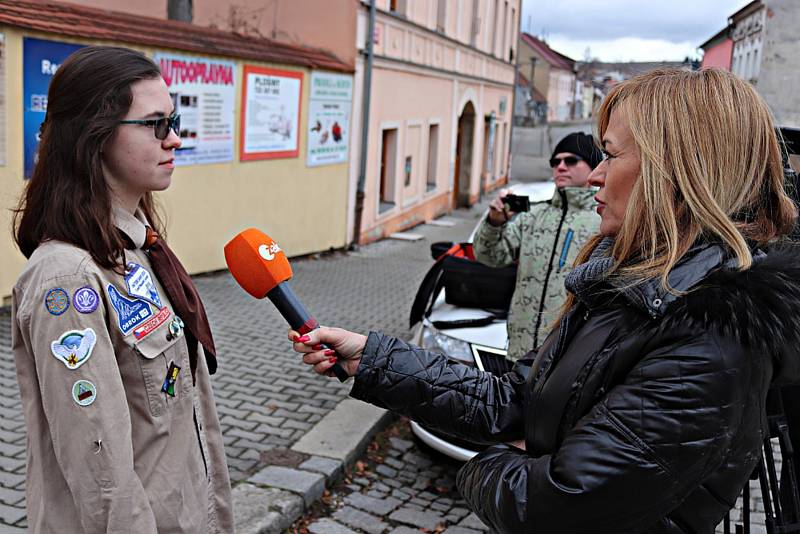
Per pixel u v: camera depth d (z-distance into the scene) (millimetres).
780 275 1294
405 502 3949
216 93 8570
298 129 10234
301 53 10367
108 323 1661
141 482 1681
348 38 11266
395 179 14148
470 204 19969
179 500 1748
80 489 1575
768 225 1378
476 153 20297
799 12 6906
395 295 8922
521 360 1844
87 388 1567
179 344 1798
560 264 3580
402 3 13609
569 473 1288
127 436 1610
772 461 1732
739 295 1255
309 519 3674
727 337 1241
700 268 1295
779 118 7141
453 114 17656
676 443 1237
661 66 1499
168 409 1746
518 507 1364
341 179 11594
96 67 1673
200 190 8617
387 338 1791
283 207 10195
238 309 7359
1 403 4535
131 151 1703
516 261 3869
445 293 4727
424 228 15602
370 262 11109
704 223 1312
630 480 1250
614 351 1348
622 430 1268
